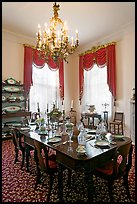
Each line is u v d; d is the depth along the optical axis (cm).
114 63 524
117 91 523
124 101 503
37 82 582
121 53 510
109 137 251
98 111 579
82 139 222
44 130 285
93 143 221
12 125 482
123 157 188
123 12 398
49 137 249
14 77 532
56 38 308
